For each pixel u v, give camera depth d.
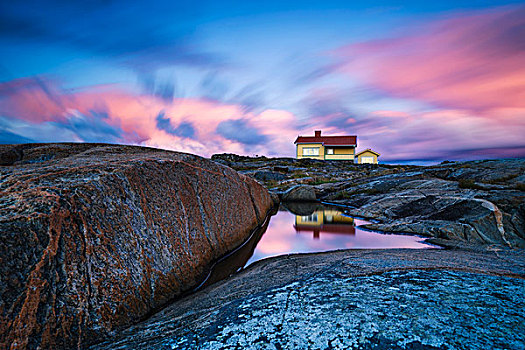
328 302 2.00
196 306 2.50
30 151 4.19
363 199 12.15
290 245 6.00
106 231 2.55
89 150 4.60
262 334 1.65
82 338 1.96
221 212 5.20
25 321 1.74
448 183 10.57
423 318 1.66
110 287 2.33
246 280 3.26
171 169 4.13
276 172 24.00
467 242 6.01
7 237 1.87
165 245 3.27
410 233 7.07
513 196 6.90
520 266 2.90
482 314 1.66
